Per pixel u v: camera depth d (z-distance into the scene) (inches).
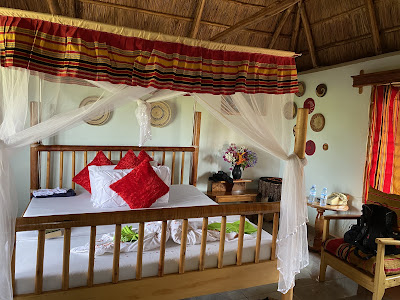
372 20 135.3
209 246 95.7
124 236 91.5
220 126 189.8
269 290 118.7
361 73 148.4
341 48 162.1
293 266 100.0
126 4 143.1
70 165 158.1
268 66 96.2
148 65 83.0
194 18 153.3
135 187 126.0
